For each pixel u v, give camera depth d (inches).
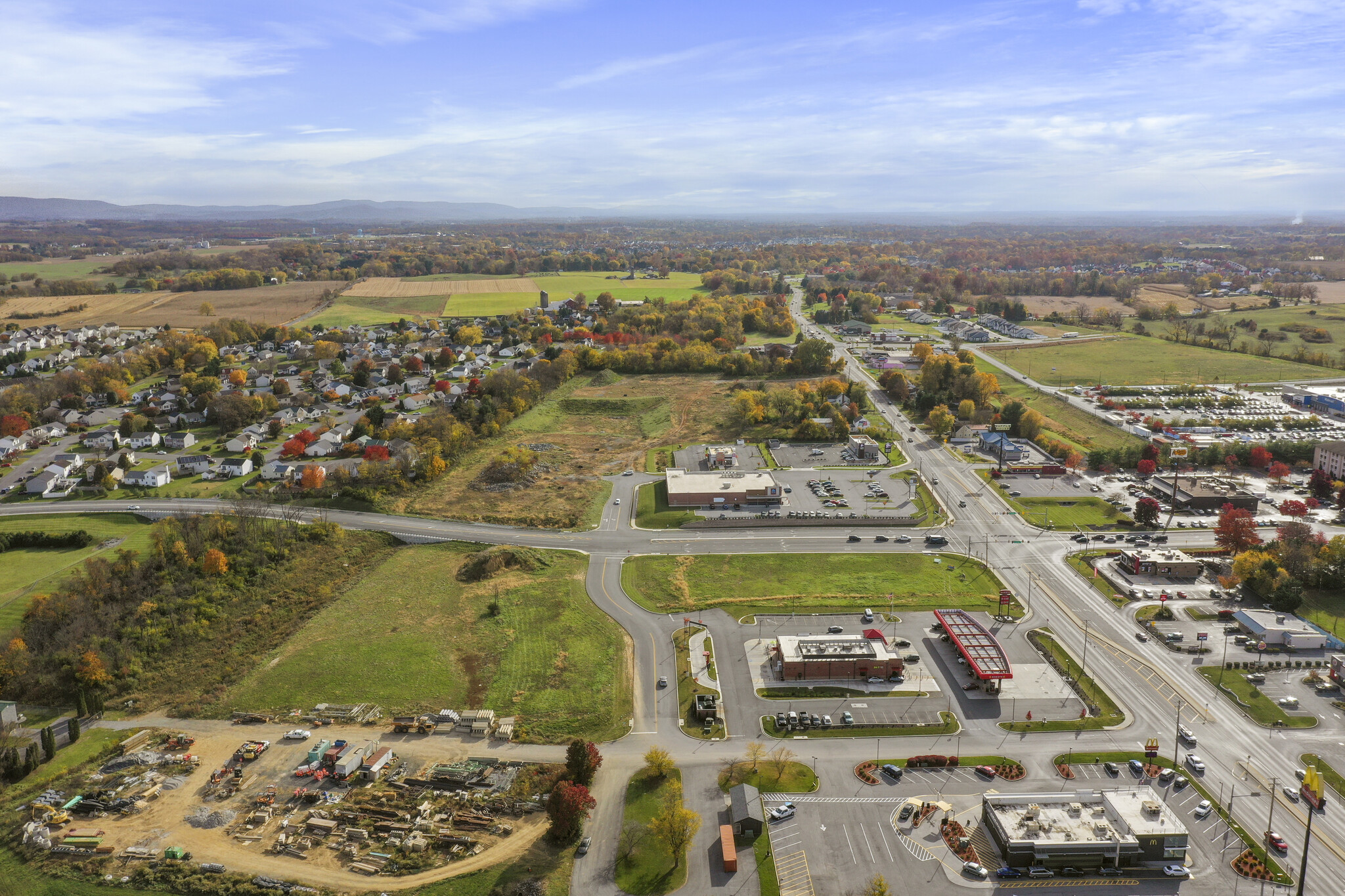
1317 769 4392.2
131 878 3740.2
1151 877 3708.2
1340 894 3587.6
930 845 3892.7
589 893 3607.3
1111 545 7362.2
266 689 5295.3
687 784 4335.6
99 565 6289.4
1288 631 5634.8
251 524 7204.7
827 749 4618.6
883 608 6240.2
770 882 3666.3
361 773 4409.5
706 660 5551.2
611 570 6948.8
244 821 4099.4
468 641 5856.3
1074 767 4446.4
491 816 4094.5
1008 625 5989.2
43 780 4453.7
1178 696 5088.6
